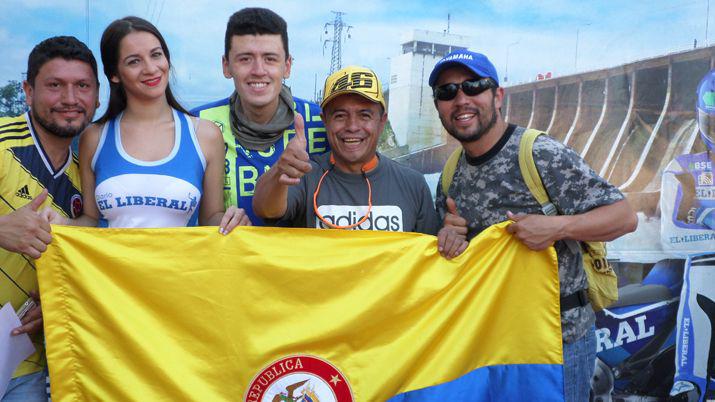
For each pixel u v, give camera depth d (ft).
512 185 8.74
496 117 8.91
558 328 8.68
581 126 13.44
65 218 8.66
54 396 8.06
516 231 8.51
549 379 8.69
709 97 12.89
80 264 8.09
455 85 8.71
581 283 9.02
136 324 8.14
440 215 9.82
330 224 9.05
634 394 13.57
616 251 13.43
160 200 8.70
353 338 8.48
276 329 8.36
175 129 9.12
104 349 8.11
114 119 9.21
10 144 8.73
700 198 13.12
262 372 8.29
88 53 9.00
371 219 9.15
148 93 8.84
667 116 13.10
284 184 7.98
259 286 8.40
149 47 8.80
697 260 13.26
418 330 8.57
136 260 8.22
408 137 13.82
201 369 8.23
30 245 7.88
